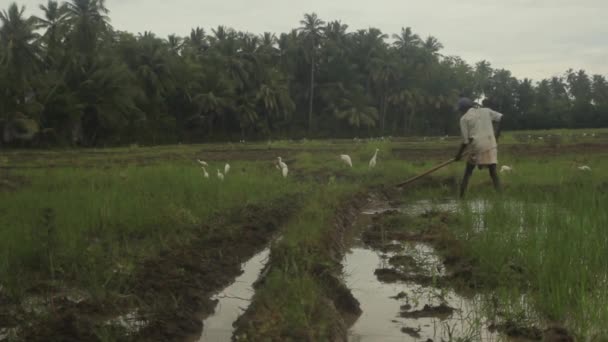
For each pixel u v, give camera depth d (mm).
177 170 13969
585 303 4422
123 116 46188
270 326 4129
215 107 58000
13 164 20750
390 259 6598
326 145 33875
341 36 76375
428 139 47562
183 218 7773
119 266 5641
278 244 6270
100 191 9562
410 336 4406
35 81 41906
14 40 38469
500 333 4383
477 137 10672
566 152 24062
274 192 10938
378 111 80000
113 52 51562
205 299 5207
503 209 8273
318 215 7738
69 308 4742
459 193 11203
